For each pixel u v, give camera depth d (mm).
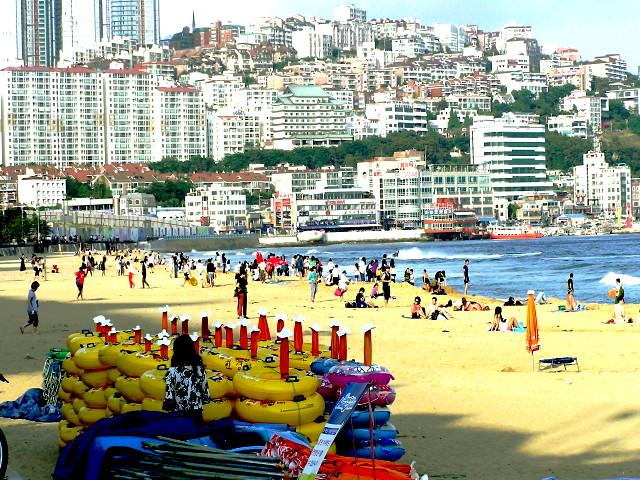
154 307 88062
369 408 23781
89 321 74000
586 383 42500
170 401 24438
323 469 22359
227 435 24109
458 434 32500
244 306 75938
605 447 30547
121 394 27859
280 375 26047
